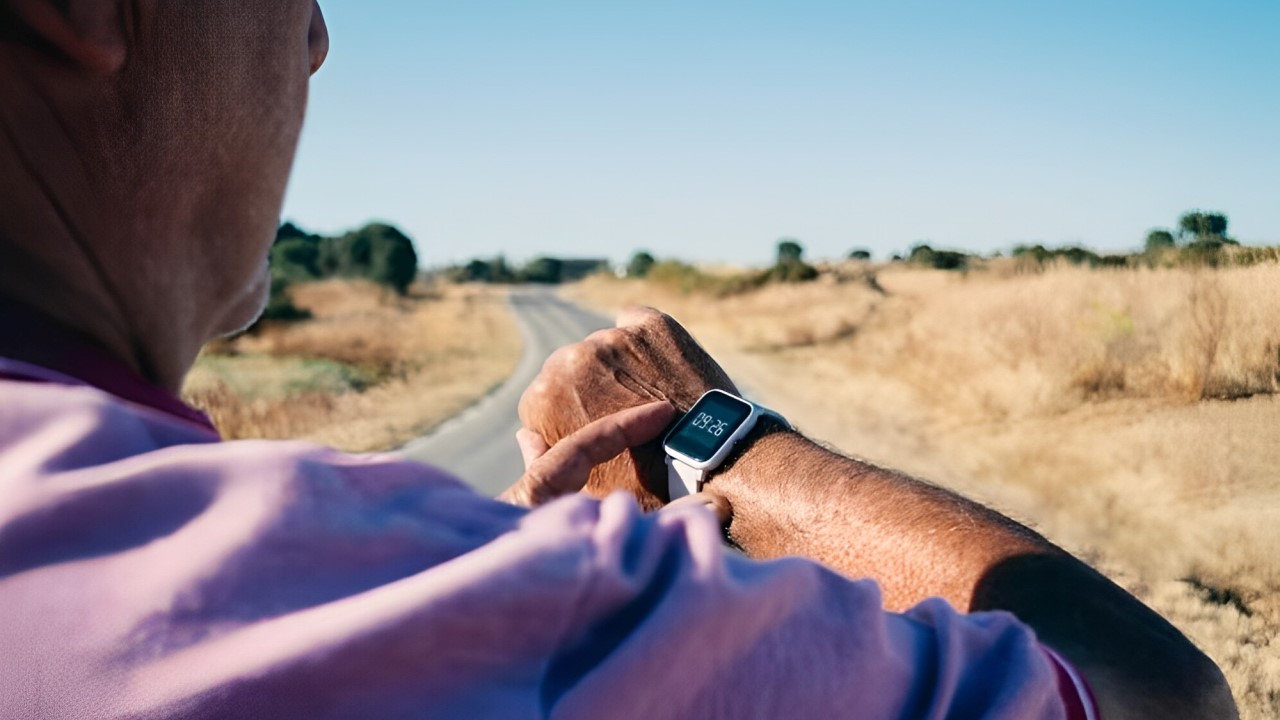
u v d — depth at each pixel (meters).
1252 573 4.82
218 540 0.45
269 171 0.63
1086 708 0.57
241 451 0.49
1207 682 0.64
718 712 0.47
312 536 0.46
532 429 1.10
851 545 0.81
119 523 0.46
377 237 62.69
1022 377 11.97
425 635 0.43
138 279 0.60
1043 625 0.65
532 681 0.45
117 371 0.57
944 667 0.54
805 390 16.59
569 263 127.75
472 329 39.06
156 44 0.56
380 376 23.50
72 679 0.43
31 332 0.56
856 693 0.50
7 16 0.53
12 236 0.56
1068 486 7.36
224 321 0.67
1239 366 9.12
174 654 0.43
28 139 0.55
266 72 0.62
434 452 12.52
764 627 0.49
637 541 0.49
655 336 1.09
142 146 0.57
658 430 0.98
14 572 0.45
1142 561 5.25
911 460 9.42
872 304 30.66
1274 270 9.16
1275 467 6.81
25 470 0.47
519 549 0.46
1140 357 10.84
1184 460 7.32
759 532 0.88
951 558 0.75
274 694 0.42
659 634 0.45
